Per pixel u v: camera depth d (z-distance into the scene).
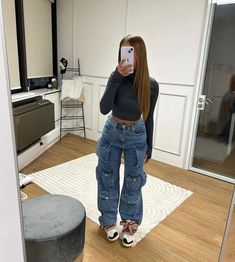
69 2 3.57
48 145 3.44
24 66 3.04
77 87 3.61
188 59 2.70
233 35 2.44
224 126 2.71
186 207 2.14
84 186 2.41
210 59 2.63
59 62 3.87
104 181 1.57
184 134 2.90
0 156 0.65
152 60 2.97
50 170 2.73
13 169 0.70
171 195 2.33
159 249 1.64
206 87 2.71
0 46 0.59
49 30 3.67
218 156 2.81
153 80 1.42
